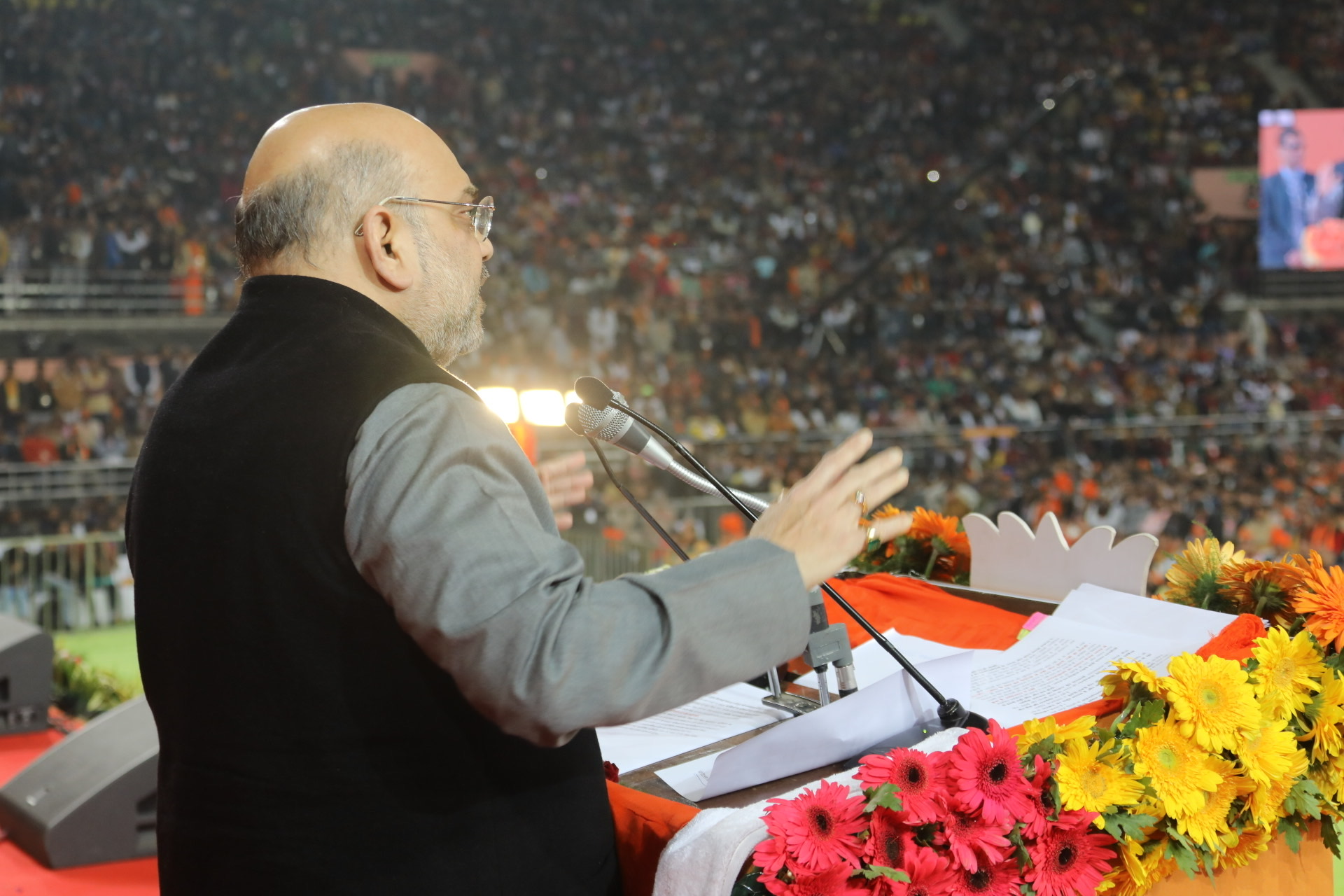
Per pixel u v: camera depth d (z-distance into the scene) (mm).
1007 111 20641
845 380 15242
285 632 1133
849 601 2182
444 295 1301
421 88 18922
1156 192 19328
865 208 18828
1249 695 1448
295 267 1259
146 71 17062
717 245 17672
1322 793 1566
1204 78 20828
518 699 1033
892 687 1448
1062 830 1314
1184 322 17516
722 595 1117
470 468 1082
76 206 14891
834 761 1465
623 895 1357
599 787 1318
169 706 1225
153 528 1220
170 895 1223
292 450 1131
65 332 13812
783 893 1203
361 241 1257
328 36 18875
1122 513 11945
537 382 14352
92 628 8812
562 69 20062
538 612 1031
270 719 1146
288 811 1147
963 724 1486
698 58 20812
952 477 12625
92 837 3016
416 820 1153
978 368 15875
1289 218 19000
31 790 3139
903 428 14414
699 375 14695
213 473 1168
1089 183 19375
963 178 19359
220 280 14922
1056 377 15781
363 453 1101
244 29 18234
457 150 18406
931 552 2502
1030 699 1649
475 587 1032
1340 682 1539
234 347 1252
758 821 1261
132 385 12828
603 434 1537
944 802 1252
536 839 1218
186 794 1204
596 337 15180
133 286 14477
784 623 1148
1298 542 11570
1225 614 1699
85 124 16266
